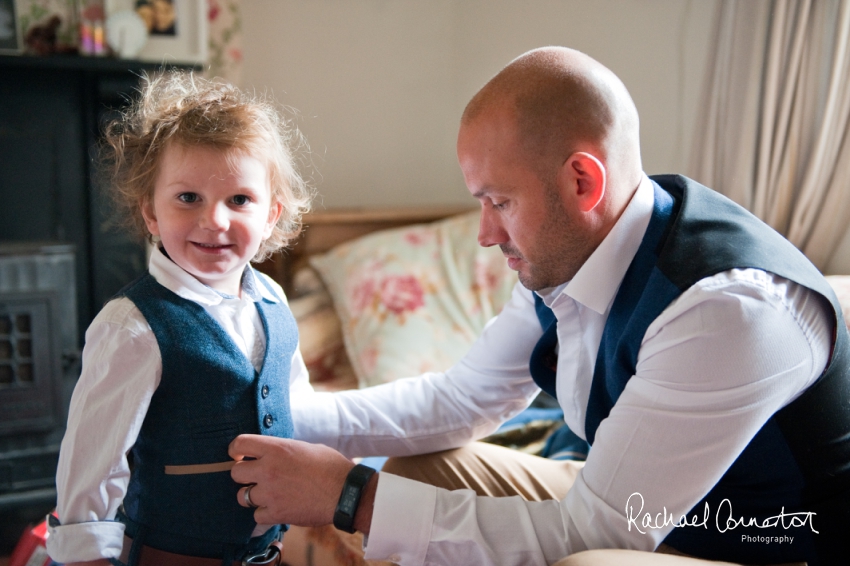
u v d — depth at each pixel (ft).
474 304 7.70
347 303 7.72
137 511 3.15
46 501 7.32
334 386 7.14
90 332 3.01
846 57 5.51
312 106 10.07
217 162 3.06
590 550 2.80
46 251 7.22
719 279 2.93
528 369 4.17
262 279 3.72
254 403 3.21
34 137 8.25
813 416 3.08
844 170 5.60
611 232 3.28
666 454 2.92
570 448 5.33
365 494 3.15
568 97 3.11
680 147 7.28
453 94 10.81
